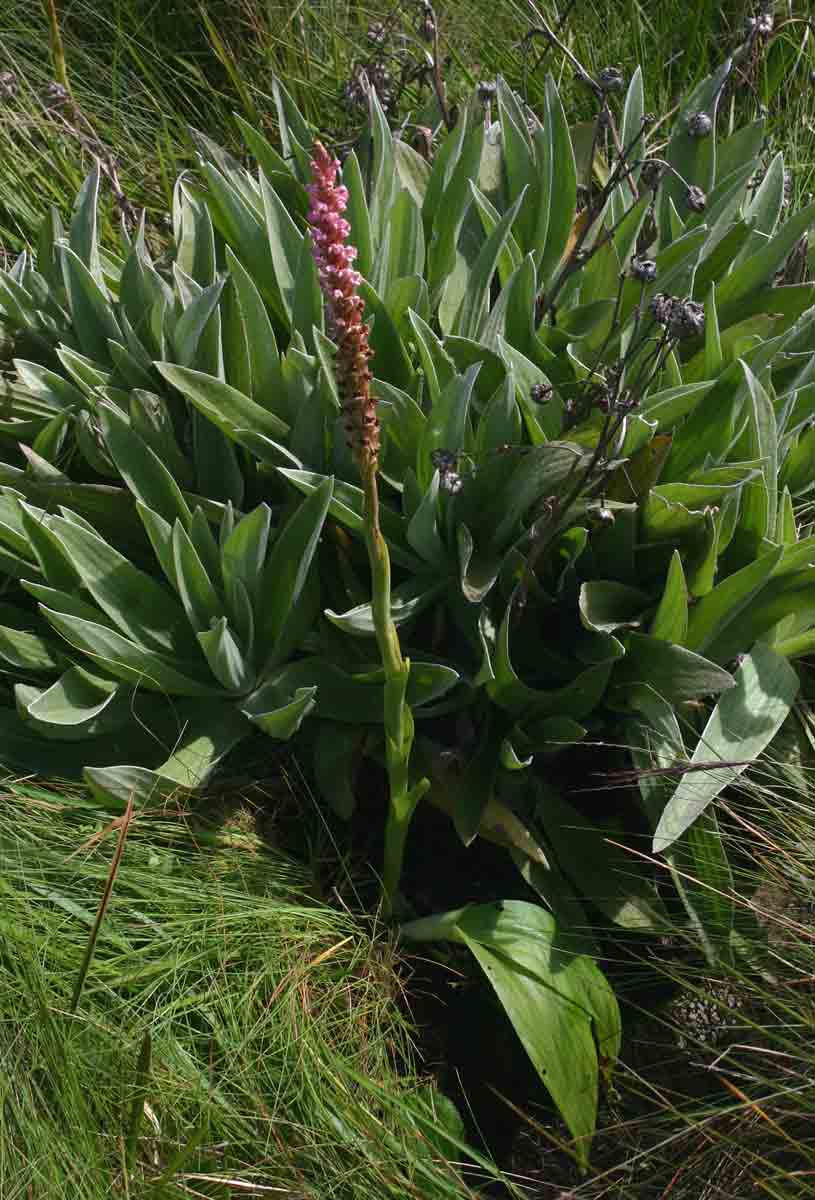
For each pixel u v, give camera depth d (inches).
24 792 32.5
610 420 32.2
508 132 39.7
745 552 34.3
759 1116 30.6
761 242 39.9
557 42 40.4
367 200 40.3
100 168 42.8
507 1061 33.1
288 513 34.9
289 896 32.9
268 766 34.8
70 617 31.4
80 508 34.9
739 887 33.0
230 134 50.6
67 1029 29.5
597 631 32.7
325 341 32.7
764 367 34.6
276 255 36.8
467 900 34.6
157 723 33.4
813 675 36.4
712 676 31.3
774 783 34.0
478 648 33.7
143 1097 28.1
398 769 29.8
